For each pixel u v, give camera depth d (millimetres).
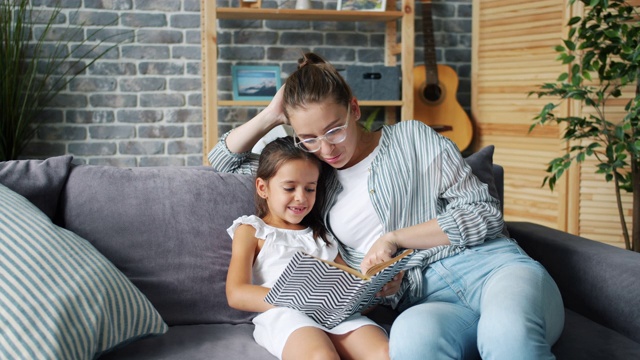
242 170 1856
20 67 3801
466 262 1534
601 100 3244
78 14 3889
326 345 1338
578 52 3592
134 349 1426
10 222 1362
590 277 1638
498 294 1321
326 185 1678
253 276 1596
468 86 4430
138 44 3975
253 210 1709
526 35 3906
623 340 1459
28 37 3801
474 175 1720
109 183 1652
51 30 3857
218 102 3781
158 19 3984
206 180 1714
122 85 3975
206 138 3904
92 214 1604
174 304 1596
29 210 1445
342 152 1570
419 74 4195
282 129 2156
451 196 1613
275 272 1582
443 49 4387
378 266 1371
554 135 3771
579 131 3514
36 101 3848
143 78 3994
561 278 1738
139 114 4008
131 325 1389
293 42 4180
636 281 1516
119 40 3951
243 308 1504
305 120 1530
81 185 1639
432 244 1543
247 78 4062
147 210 1633
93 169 1688
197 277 1616
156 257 1605
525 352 1209
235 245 1590
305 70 1569
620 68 2949
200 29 4031
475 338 1379
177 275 1606
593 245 1731
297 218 1620
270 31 4145
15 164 1623
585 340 1451
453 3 4371
